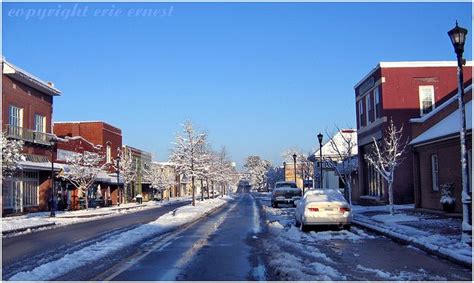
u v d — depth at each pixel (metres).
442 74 33.06
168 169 93.00
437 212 22.86
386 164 27.22
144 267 11.48
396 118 32.62
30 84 40.41
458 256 11.44
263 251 14.04
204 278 10.08
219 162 83.62
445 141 22.67
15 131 37.34
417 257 12.53
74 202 48.06
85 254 13.59
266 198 68.50
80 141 50.22
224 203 53.53
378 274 10.22
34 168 37.91
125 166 62.94
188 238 17.77
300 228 20.28
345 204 19.34
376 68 33.81
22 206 38.56
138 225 25.53
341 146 51.94
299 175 94.69
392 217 21.77
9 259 13.73
